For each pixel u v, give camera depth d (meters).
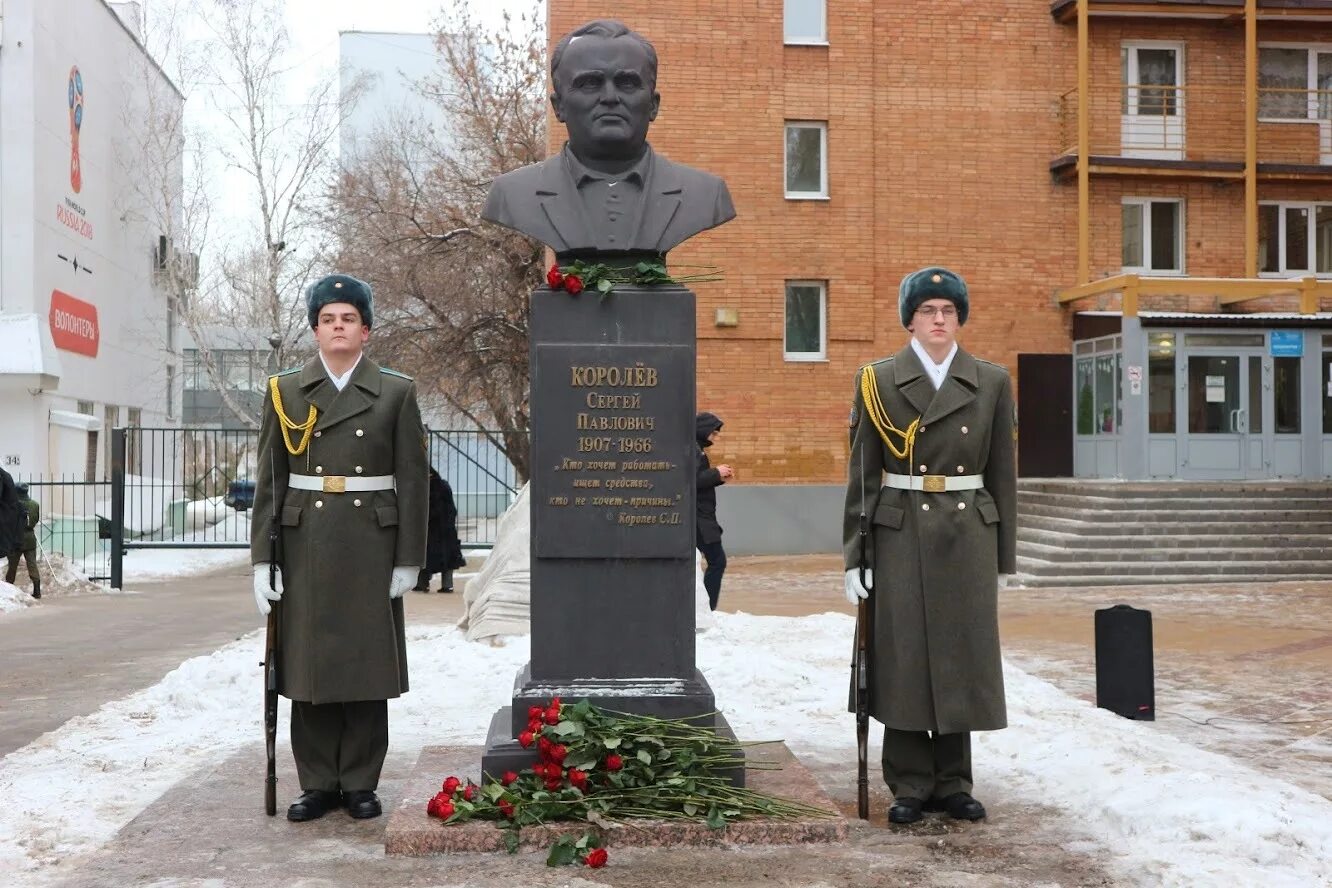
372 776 5.81
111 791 6.32
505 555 11.48
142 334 35.00
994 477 5.73
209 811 5.83
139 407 35.44
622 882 4.75
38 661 11.43
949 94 25.73
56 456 26.34
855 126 25.38
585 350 5.75
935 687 5.49
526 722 5.65
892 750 5.71
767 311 25.12
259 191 32.84
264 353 36.16
